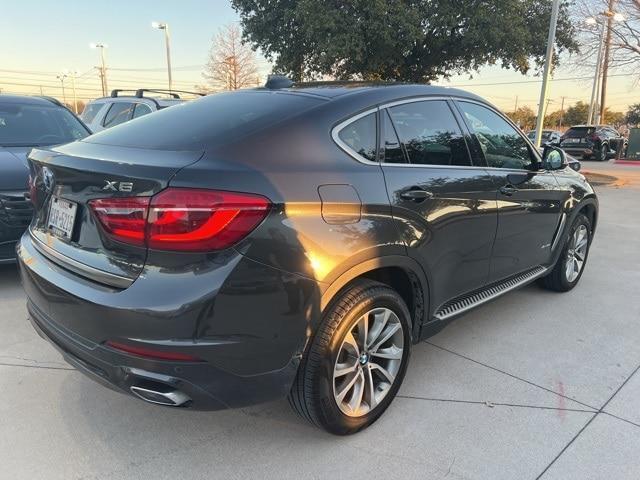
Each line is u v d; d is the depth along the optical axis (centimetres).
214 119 259
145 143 243
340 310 236
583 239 487
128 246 208
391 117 282
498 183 341
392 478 233
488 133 354
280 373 223
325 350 233
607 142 2423
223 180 204
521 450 252
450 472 237
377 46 1706
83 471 234
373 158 265
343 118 258
